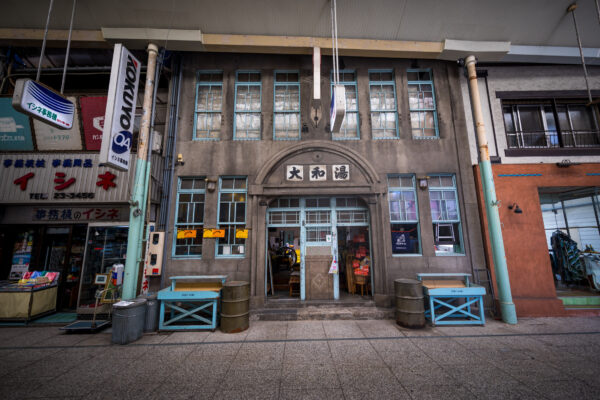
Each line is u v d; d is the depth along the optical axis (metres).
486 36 6.48
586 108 7.40
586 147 6.88
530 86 7.14
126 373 3.43
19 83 4.07
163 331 4.94
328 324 5.29
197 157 6.57
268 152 6.62
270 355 3.92
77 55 7.11
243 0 5.75
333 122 4.90
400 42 6.56
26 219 6.26
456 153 6.74
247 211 6.38
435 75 7.11
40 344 4.40
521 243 6.18
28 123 6.13
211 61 7.04
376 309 5.79
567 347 4.17
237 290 4.95
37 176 6.04
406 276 6.16
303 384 3.14
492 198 5.84
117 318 4.47
